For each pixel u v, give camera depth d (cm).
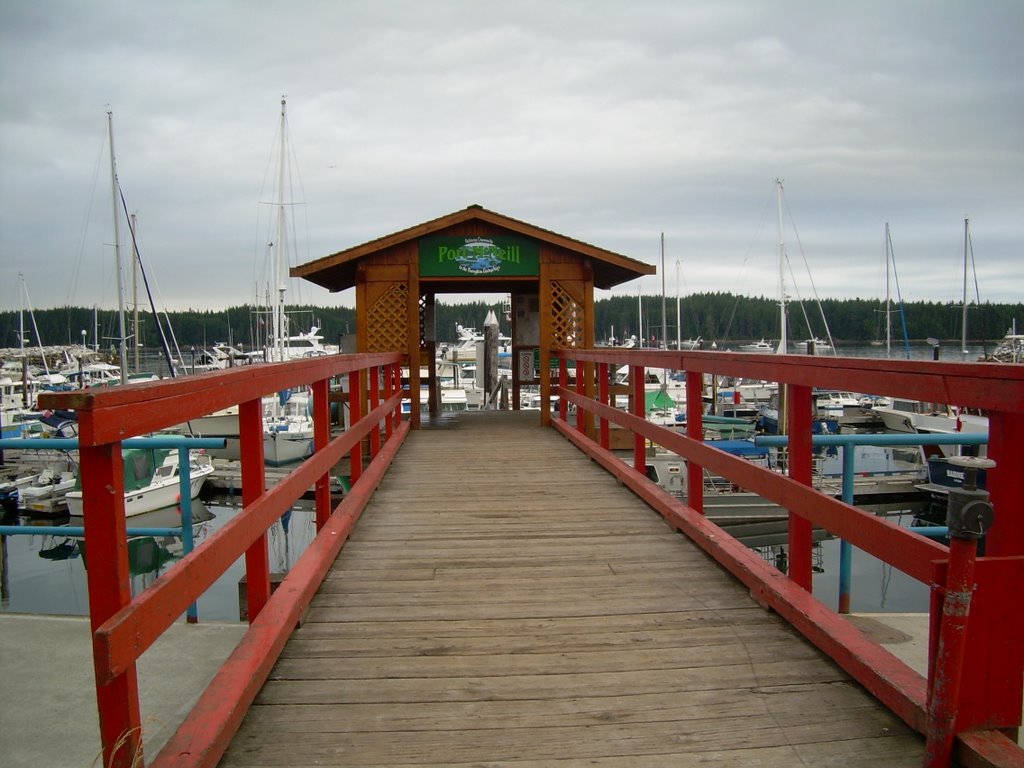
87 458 186
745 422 2481
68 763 299
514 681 288
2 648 403
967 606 205
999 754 201
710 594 383
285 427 2475
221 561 251
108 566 187
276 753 239
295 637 332
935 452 1838
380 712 265
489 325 1728
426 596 384
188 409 229
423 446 870
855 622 413
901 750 237
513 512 560
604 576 414
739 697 273
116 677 183
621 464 674
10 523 2064
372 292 983
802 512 319
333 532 452
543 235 977
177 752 218
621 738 246
